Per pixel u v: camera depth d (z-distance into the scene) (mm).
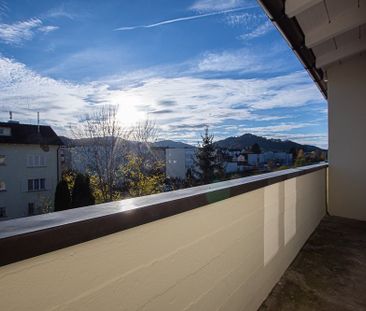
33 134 19328
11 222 656
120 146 14922
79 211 785
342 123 4145
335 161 4215
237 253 1510
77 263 702
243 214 1576
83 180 13312
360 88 3977
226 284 1400
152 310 931
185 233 1091
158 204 925
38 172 19344
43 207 18922
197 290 1168
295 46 3123
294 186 2562
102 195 14156
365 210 3947
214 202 1259
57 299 661
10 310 579
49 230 621
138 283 876
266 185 1814
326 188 4227
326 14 2828
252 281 1698
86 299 724
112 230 762
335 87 4184
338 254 2664
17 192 18594
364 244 2936
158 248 954
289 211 2418
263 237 1866
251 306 1688
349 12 2820
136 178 14727
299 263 2469
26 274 604
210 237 1258
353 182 4055
